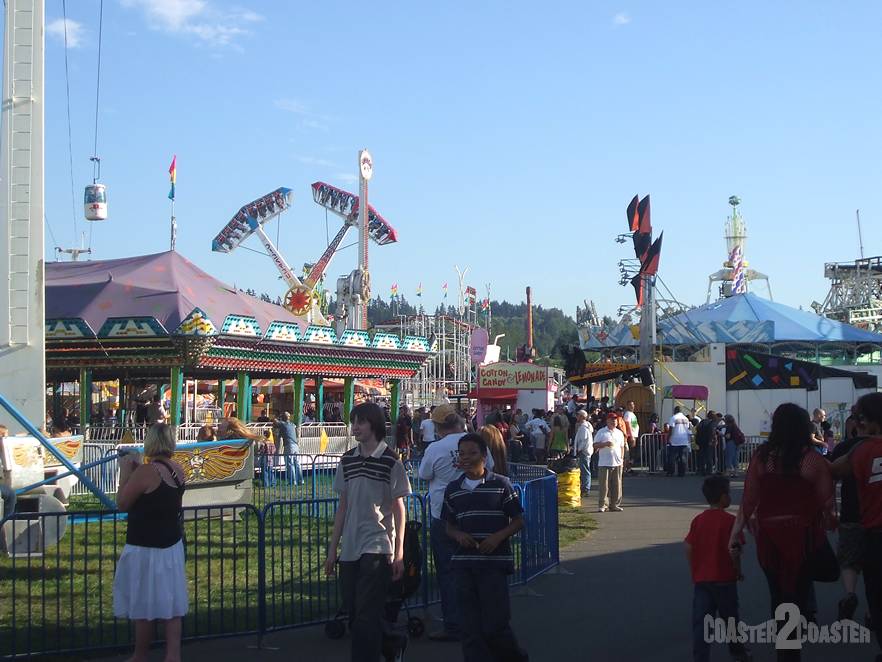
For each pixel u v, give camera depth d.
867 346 44.50
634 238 34.84
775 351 43.09
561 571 11.52
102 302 25.61
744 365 31.27
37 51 15.70
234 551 8.42
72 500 18.09
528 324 75.19
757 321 41.47
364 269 45.66
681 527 15.52
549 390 34.16
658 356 36.59
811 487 6.68
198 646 8.06
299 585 9.64
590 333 45.53
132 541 6.88
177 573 6.95
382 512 6.70
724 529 6.97
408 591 8.02
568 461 18.59
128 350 24.19
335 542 6.75
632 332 42.91
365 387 50.94
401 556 6.71
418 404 53.16
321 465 23.11
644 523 16.08
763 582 10.80
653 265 34.53
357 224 47.91
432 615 9.41
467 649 6.42
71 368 24.92
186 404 32.59
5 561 11.09
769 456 6.76
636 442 27.61
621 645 8.04
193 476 15.02
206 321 23.56
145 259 28.33
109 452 19.53
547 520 11.56
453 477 8.37
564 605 9.64
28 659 7.44
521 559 10.39
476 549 6.48
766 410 31.06
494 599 6.43
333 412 42.00
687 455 26.36
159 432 7.06
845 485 8.07
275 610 8.79
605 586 10.62
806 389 30.58
